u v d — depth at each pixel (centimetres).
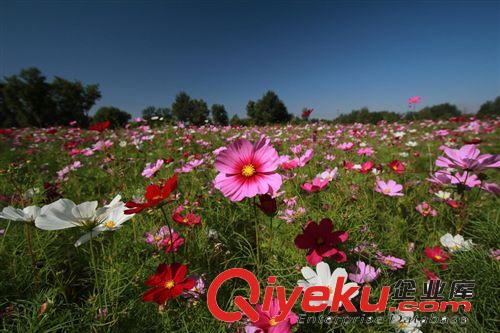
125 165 379
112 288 133
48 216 106
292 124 964
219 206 232
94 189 319
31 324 109
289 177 261
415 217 220
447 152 168
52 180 354
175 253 165
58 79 4478
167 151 483
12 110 4506
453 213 207
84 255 172
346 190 229
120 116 3912
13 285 139
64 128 1159
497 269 138
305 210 191
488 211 196
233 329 124
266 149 125
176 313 126
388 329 124
